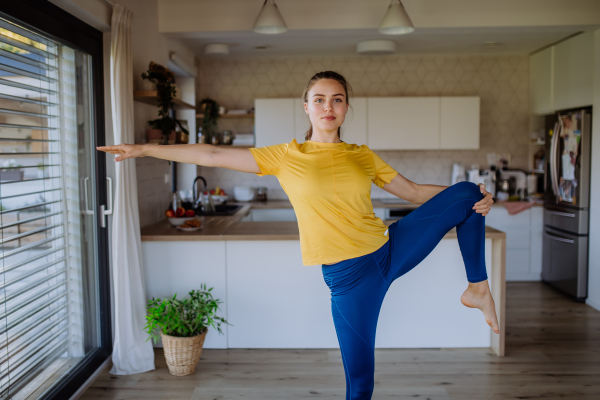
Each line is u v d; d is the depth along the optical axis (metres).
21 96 2.25
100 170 3.03
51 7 2.44
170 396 2.71
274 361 3.17
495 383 2.86
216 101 5.83
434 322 3.35
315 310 3.34
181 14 3.98
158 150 1.87
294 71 5.79
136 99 3.41
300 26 3.93
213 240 3.29
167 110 3.45
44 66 2.46
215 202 5.35
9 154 2.16
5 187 2.13
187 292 3.35
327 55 5.66
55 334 2.59
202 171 5.93
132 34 3.34
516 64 5.75
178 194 3.78
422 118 5.46
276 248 3.32
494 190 5.56
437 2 3.88
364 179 1.85
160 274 3.35
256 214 5.41
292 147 1.88
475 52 5.59
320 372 3.00
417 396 2.71
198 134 5.45
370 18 3.92
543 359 3.20
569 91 4.79
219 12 3.96
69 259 2.72
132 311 3.01
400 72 5.77
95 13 2.74
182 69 4.90
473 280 1.97
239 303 3.35
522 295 4.76
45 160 2.46
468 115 5.45
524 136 5.82
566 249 4.72
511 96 5.78
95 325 3.05
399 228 1.95
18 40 2.23
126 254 2.96
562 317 4.09
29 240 2.33
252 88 5.82
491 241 3.32
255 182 5.99
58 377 2.63
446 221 1.89
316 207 1.81
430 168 5.88
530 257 5.29
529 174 5.71
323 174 1.80
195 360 2.98
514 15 3.88
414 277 3.33
